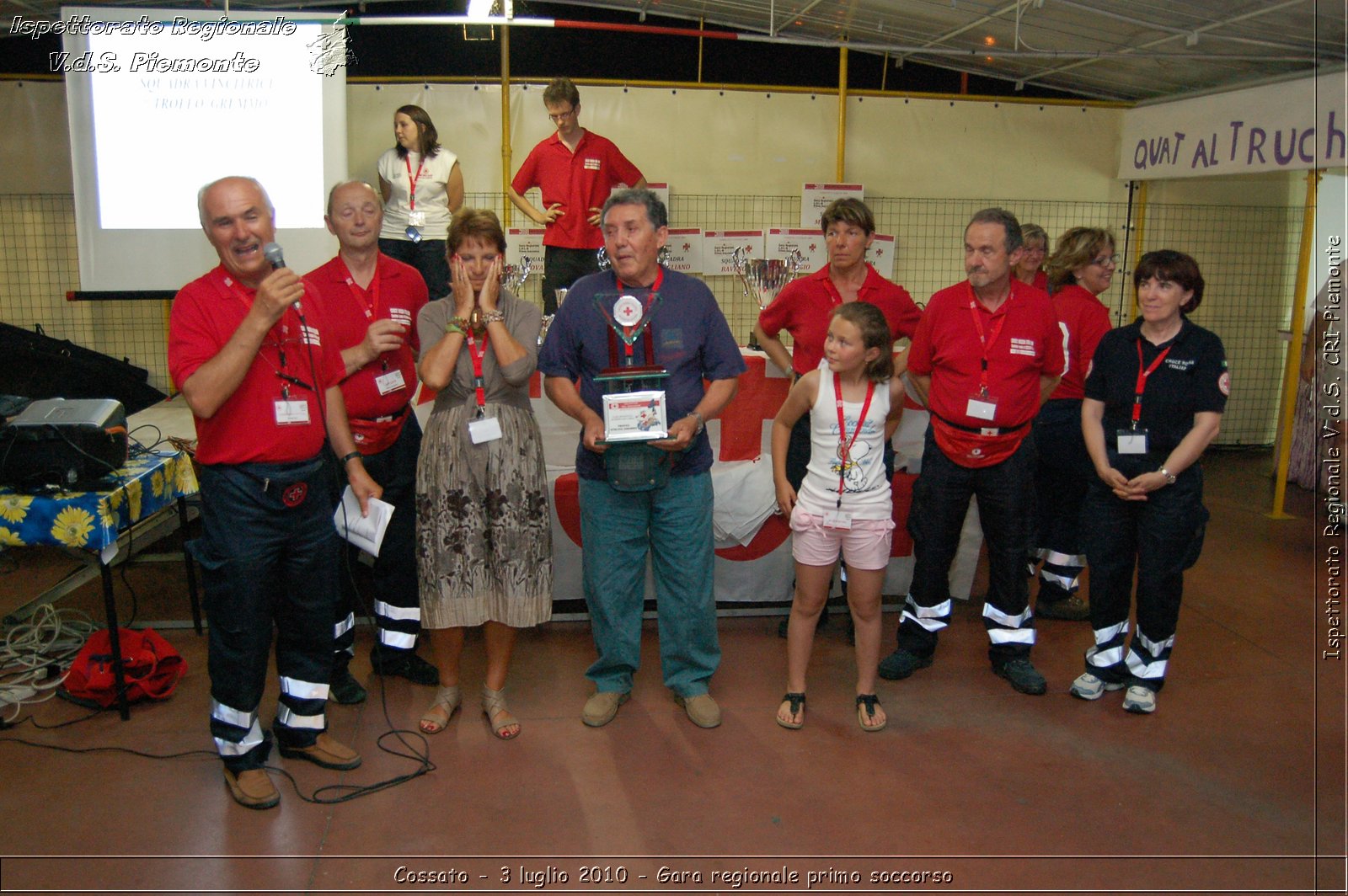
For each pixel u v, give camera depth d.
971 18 5.62
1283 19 4.71
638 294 3.08
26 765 2.98
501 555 3.07
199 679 3.63
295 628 2.91
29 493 3.14
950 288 3.48
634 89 6.70
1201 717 3.37
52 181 6.39
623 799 2.82
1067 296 4.20
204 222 2.55
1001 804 2.81
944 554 3.62
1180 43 5.35
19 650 3.77
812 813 2.76
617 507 3.18
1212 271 7.46
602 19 7.01
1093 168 7.21
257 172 5.37
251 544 2.66
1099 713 3.40
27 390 6.09
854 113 6.94
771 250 6.82
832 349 3.09
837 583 4.29
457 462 3.04
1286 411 5.77
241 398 2.60
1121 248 7.32
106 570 3.20
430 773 2.96
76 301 6.50
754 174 6.89
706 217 6.90
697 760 3.05
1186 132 6.20
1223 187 7.36
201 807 2.77
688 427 3.00
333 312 3.30
